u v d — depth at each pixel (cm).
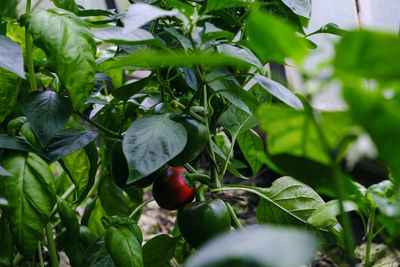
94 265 81
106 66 84
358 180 142
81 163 88
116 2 189
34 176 67
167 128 61
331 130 38
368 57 27
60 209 83
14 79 71
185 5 55
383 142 32
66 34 61
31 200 66
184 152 67
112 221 77
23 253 66
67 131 80
